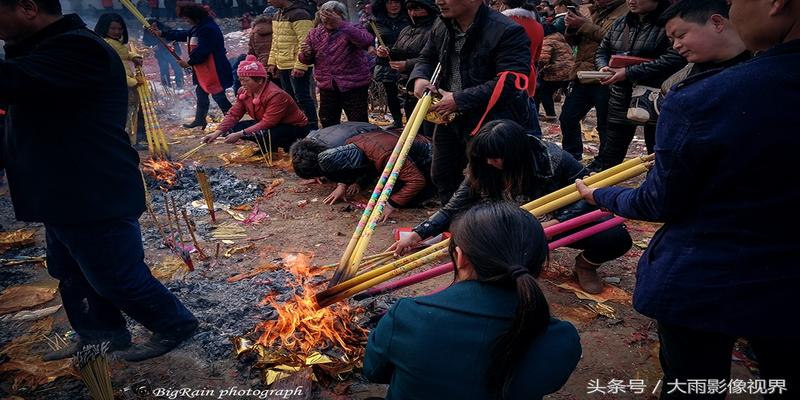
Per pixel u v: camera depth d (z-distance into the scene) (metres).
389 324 1.49
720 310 1.49
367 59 6.23
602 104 4.98
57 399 2.49
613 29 4.72
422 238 3.00
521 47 3.25
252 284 3.41
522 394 1.37
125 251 2.47
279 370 2.60
